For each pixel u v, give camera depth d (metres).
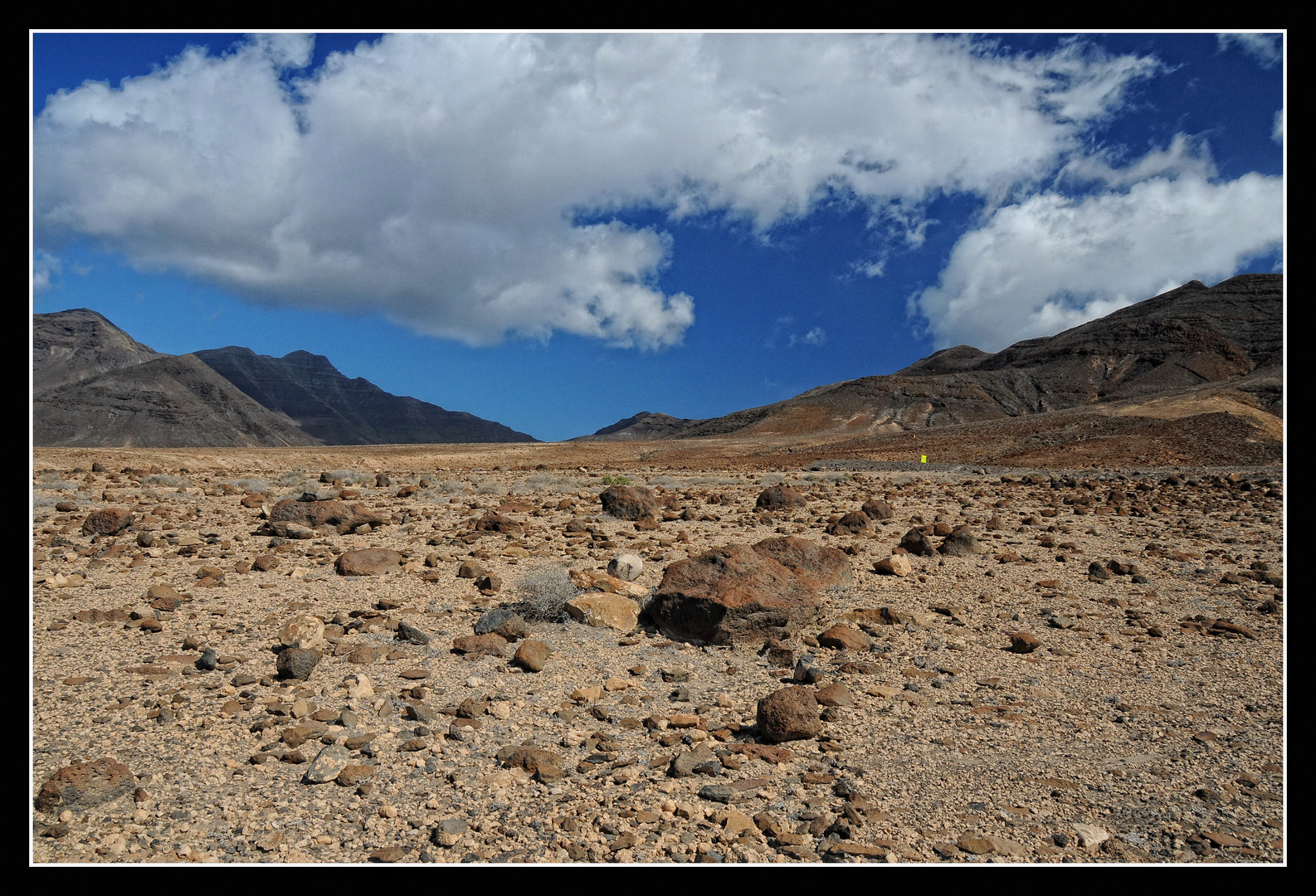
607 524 16.22
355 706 6.10
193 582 10.09
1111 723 6.13
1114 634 8.58
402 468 53.72
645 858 4.09
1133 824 4.61
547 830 4.39
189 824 4.39
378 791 4.82
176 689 6.39
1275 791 5.00
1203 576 11.44
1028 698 6.67
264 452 58.41
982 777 5.18
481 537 14.12
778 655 7.58
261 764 5.14
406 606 9.06
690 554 12.57
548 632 8.26
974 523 16.95
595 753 5.38
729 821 4.45
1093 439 50.84
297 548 12.69
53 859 3.99
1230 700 6.61
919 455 58.16
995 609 9.51
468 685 6.68
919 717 6.21
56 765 5.00
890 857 4.13
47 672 6.69
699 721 5.98
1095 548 13.66
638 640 8.13
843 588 10.20
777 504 19.41
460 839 4.26
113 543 12.74
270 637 7.88
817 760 5.40
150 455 46.84
